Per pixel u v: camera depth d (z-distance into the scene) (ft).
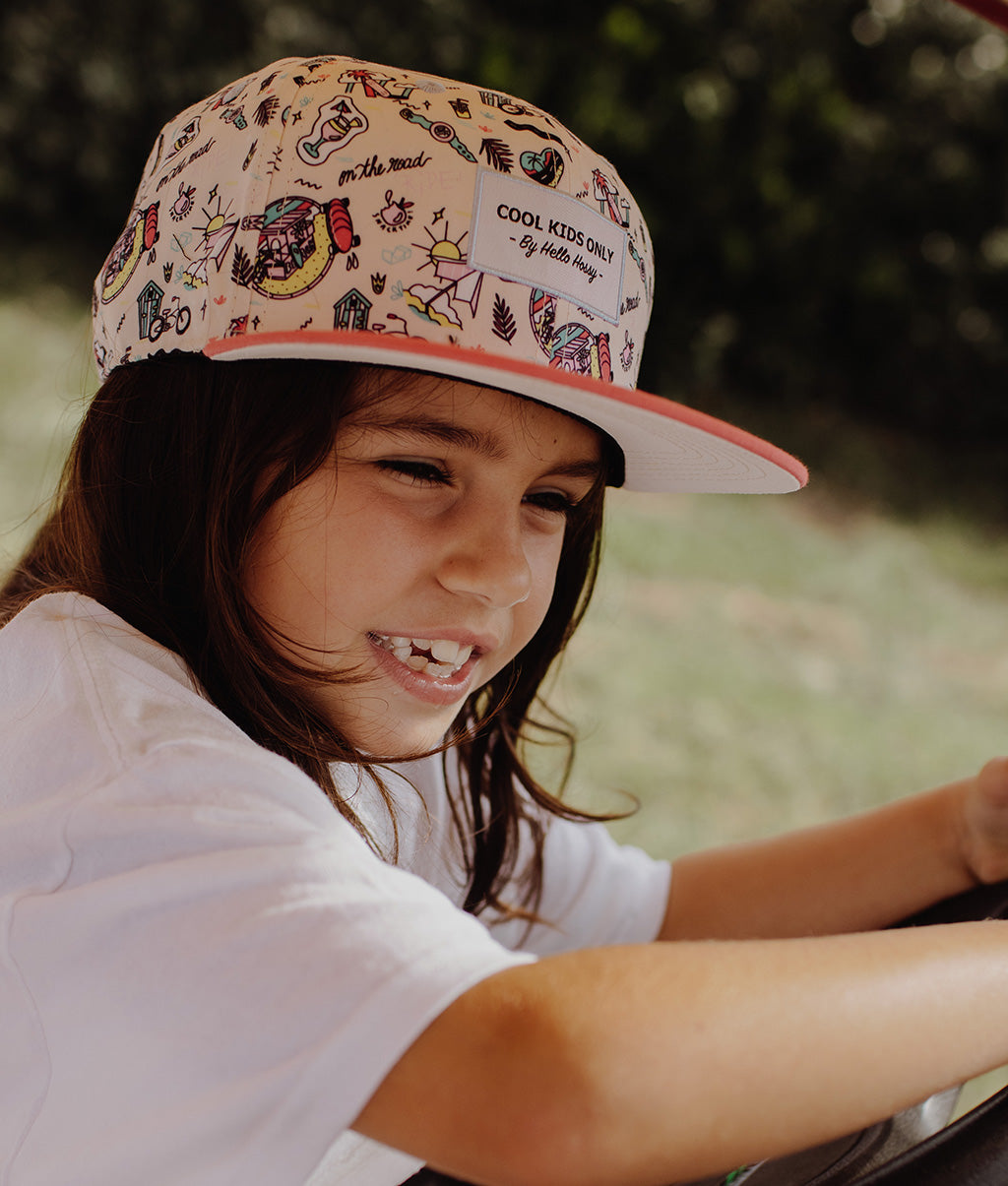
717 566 16.19
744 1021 2.10
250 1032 2.08
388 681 2.76
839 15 24.54
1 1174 2.36
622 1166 2.03
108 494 3.00
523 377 2.32
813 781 10.79
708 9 23.26
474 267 2.58
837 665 13.94
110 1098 2.23
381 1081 2.06
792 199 23.75
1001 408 25.17
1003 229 24.81
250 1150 2.05
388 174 2.57
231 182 2.70
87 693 2.58
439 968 2.08
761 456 2.72
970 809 3.42
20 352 16.17
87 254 21.07
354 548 2.63
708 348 23.68
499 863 3.70
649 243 3.10
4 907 2.34
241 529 2.70
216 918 2.17
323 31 21.22
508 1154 2.00
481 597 2.67
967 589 17.94
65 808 2.36
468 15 22.17
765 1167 2.75
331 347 2.32
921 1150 2.17
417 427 2.57
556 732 4.17
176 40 20.71
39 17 20.36
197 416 2.79
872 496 21.61
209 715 2.62
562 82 22.53
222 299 2.67
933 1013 2.23
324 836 2.32
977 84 24.54
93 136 20.80
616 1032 2.05
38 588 3.29
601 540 3.61
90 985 2.25
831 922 3.51
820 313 25.00
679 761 10.60
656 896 3.67
